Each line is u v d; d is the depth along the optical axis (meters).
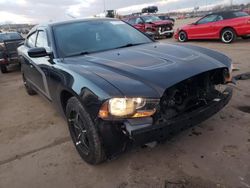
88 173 2.85
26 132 3.98
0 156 3.38
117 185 2.63
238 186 2.46
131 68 2.75
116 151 2.50
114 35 3.95
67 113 3.11
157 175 2.71
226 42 11.30
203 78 2.88
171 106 2.61
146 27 15.25
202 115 2.71
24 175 2.94
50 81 3.51
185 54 3.14
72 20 4.16
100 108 2.42
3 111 5.03
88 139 2.70
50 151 3.36
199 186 2.50
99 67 2.89
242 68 6.45
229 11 11.43
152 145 2.56
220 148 3.05
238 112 3.91
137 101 2.34
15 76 8.51
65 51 3.57
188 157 2.93
